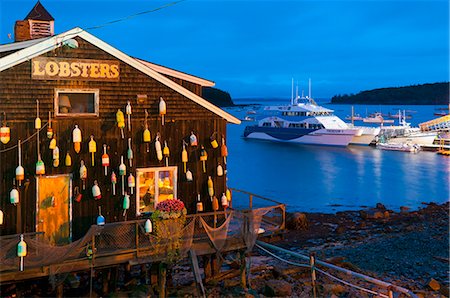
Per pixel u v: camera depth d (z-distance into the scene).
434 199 37.72
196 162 15.56
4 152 12.80
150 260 13.01
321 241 23.72
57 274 12.52
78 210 13.76
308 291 14.81
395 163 59.00
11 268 11.93
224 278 15.48
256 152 71.31
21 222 13.03
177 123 15.18
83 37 13.60
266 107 89.12
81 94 13.85
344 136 75.62
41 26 17.00
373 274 17.97
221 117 15.92
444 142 76.75
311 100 85.62
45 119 13.25
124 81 14.31
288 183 44.47
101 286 14.52
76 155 13.73
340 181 45.66
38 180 13.23
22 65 12.92
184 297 13.91
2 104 12.72
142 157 14.67
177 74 17.83
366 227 27.38
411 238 24.09
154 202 14.92
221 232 14.23
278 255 20.33
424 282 17.17
